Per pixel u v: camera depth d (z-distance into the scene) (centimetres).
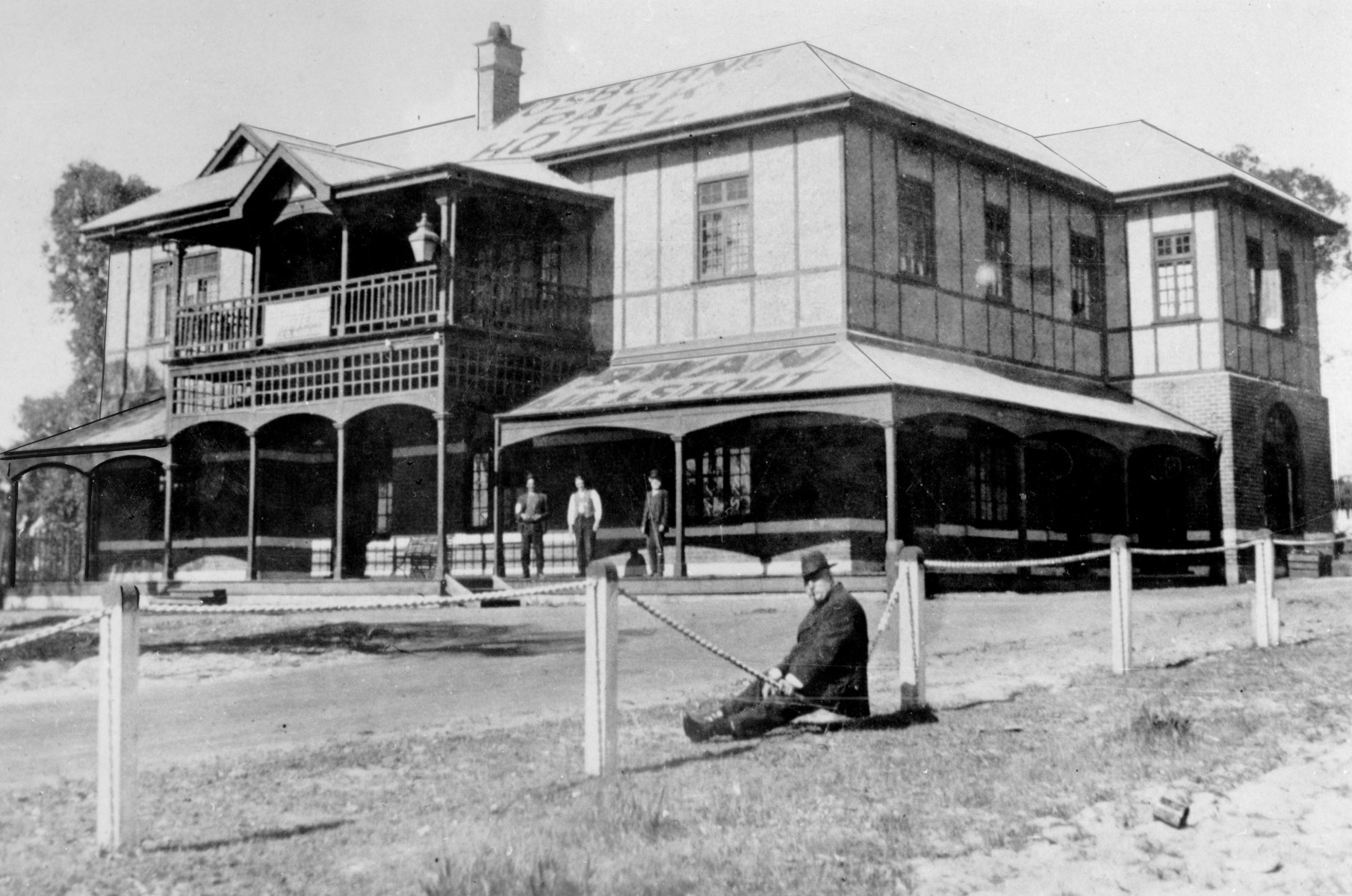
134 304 3312
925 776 873
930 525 2473
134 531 3072
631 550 2538
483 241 2656
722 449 2481
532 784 827
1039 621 1777
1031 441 2736
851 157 2447
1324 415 3325
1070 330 2973
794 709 1008
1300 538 3181
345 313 2536
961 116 2977
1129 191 3039
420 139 3331
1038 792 847
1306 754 978
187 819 751
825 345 2408
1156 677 1298
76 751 962
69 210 4112
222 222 2661
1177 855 740
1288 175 3909
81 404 4144
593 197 2656
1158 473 2972
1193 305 2984
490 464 2689
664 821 742
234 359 2673
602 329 2678
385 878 642
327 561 2886
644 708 1109
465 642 1603
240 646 1572
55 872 657
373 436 2850
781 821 764
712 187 2573
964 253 2692
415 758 904
